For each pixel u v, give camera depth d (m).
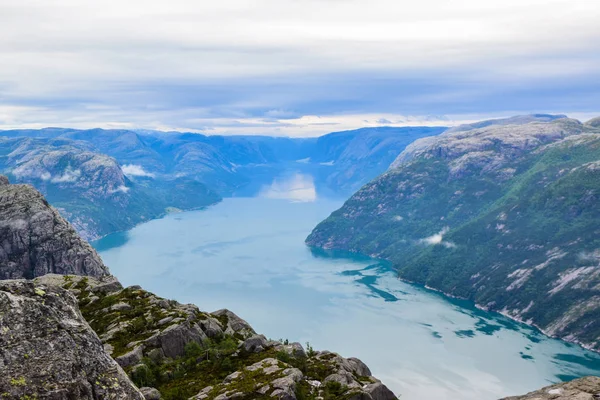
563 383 52.56
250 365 91.81
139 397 35.62
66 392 32.34
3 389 30.69
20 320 34.16
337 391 80.12
